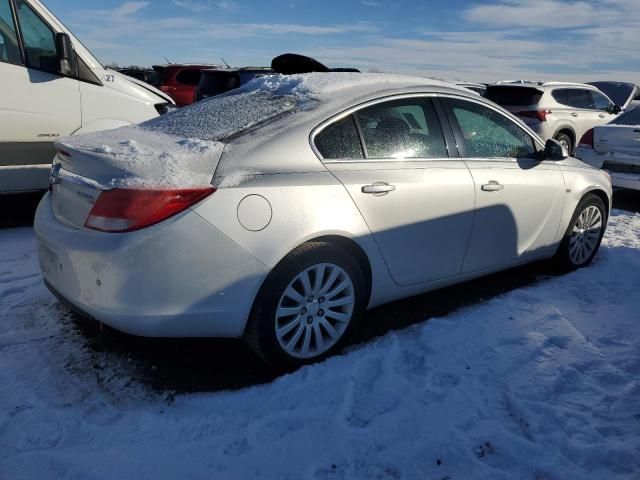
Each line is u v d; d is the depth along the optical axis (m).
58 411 2.53
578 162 4.66
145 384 2.80
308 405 2.63
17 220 5.60
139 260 2.47
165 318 2.56
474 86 13.87
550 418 2.59
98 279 2.53
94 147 2.82
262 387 2.75
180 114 3.48
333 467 2.25
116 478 2.15
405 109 3.43
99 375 2.85
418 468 2.26
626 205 7.64
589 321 3.64
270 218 2.70
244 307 2.70
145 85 6.54
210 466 2.23
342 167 3.03
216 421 2.50
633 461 2.31
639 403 2.72
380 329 3.51
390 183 3.14
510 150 4.04
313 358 2.99
